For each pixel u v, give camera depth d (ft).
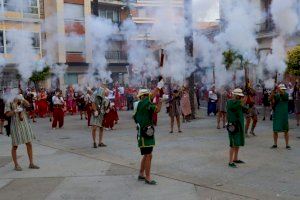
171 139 40.19
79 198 21.35
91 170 27.40
